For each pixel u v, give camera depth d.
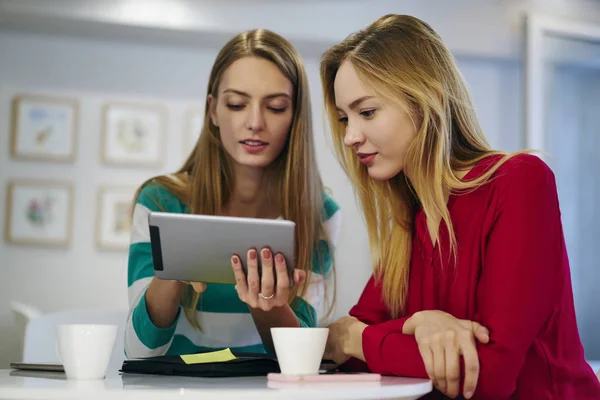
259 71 1.91
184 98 4.66
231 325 1.93
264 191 2.04
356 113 1.54
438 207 1.50
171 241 1.41
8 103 4.52
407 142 1.51
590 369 1.49
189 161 2.09
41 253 4.48
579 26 4.43
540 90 4.34
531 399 1.40
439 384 1.33
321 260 2.03
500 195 1.43
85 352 1.26
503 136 4.80
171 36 4.46
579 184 4.39
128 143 4.59
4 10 4.18
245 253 1.42
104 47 4.61
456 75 1.55
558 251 1.42
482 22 4.61
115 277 4.52
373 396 1.09
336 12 4.44
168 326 1.65
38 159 4.51
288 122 1.96
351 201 4.59
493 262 1.39
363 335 1.47
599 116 4.43
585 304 4.39
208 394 1.01
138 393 1.01
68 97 4.57
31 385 1.13
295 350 1.26
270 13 4.37
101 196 4.54
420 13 4.55
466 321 1.36
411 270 1.62
